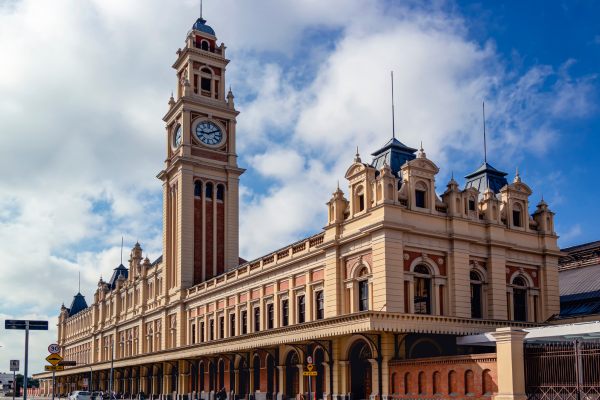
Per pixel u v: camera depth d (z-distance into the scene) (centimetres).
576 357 2855
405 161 4744
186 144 8031
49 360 3975
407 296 4131
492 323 4275
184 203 7850
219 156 8306
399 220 4141
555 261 4956
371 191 4334
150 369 8569
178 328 7438
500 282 4556
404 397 3809
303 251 5066
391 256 4062
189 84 8288
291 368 5128
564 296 5084
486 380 3328
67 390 13688
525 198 4950
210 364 6456
